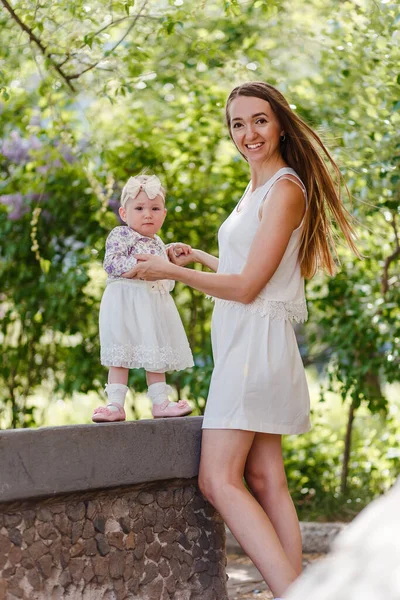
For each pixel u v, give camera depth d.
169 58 6.42
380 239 6.37
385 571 1.25
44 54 5.27
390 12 5.34
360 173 5.54
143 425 3.15
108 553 3.07
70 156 6.56
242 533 3.22
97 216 6.54
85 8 4.90
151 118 6.68
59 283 6.63
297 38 6.28
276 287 3.41
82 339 6.92
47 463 2.80
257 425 3.29
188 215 6.68
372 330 6.41
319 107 5.97
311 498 7.02
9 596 2.76
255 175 3.58
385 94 5.54
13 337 7.68
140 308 3.41
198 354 6.84
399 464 7.05
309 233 3.52
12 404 7.16
